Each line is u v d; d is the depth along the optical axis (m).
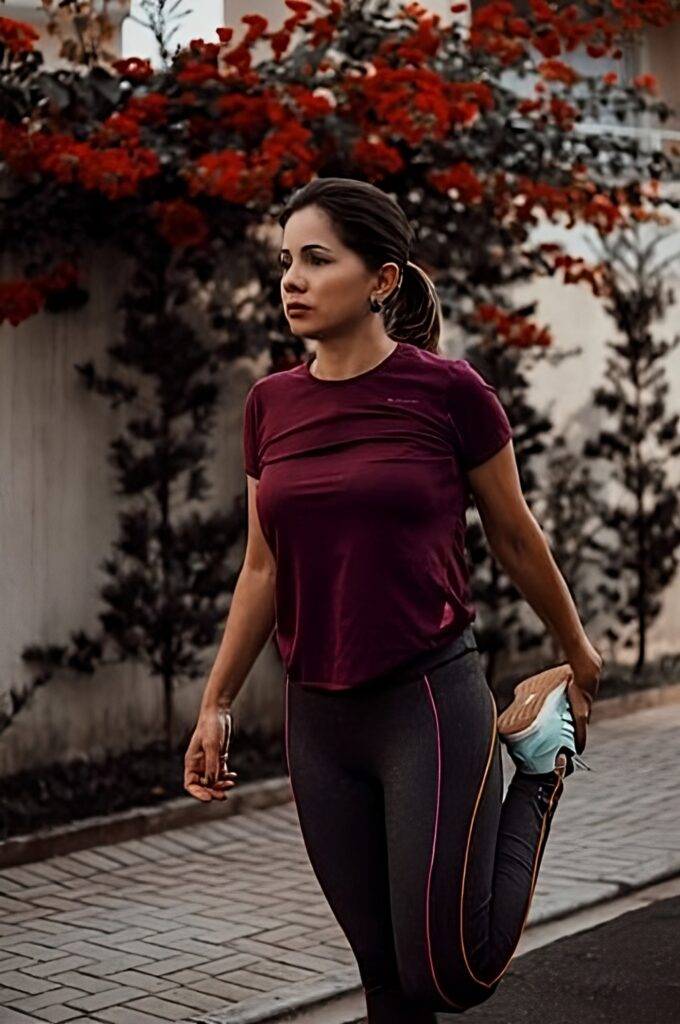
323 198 3.43
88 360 8.52
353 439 3.42
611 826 8.07
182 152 8.26
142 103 8.27
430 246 9.69
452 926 3.43
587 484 11.74
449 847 3.43
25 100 8.07
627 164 10.63
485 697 3.59
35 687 8.27
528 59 9.80
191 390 8.82
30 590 8.31
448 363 3.49
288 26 8.85
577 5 9.98
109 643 8.64
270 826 8.09
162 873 7.25
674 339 12.50
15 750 8.26
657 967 5.86
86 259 8.49
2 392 8.19
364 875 3.62
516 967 5.88
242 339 9.09
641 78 10.38
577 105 10.07
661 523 12.17
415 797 3.44
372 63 8.94
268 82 8.61
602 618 11.88
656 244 12.50
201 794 3.88
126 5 9.37
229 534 8.96
